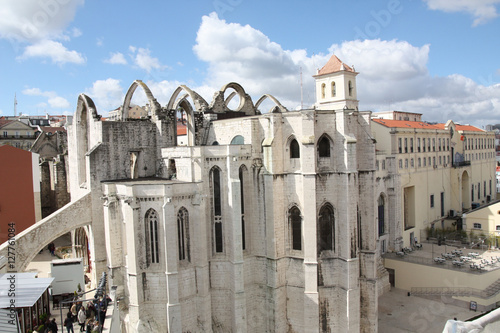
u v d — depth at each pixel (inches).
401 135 2854.3
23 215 2146.9
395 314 2108.8
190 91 2112.5
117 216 1611.7
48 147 3398.1
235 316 1633.9
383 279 2415.1
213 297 1676.9
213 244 1676.9
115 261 1606.8
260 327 1775.3
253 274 1766.7
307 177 1641.2
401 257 2559.1
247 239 1756.9
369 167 1807.3
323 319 1705.2
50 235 1583.4
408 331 1918.1
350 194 1665.8
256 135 1758.1
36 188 2194.9
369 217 1815.9
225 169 1654.8
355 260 1683.1
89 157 1683.1
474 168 4087.1
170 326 1498.5
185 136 3225.9
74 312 1333.7
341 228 1690.5
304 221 1664.6
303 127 1643.7
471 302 2156.7
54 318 1323.8
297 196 1702.8
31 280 1142.3
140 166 1899.6
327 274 1707.7
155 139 1943.9
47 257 2370.8
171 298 1503.4
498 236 2785.4
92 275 1733.5
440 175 3398.1
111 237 1599.4
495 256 2568.9
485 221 2962.6
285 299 1744.6
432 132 3284.9
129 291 1530.5
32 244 1534.2
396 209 2687.0
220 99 2239.2
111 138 1770.4
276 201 1700.3
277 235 1707.7
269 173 1688.0
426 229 3078.2
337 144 1695.4
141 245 1523.1
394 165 2679.6
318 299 1674.5
